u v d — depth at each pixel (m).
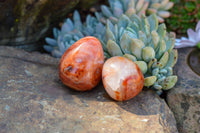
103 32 0.56
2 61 0.53
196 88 0.50
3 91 0.47
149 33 0.51
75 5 0.61
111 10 0.63
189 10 0.64
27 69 0.53
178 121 0.51
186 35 0.66
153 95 0.50
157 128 0.44
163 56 0.50
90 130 0.44
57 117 0.45
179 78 0.53
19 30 0.59
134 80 0.46
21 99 0.46
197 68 0.55
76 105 0.47
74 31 0.58
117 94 0.46
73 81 0.48
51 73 0.53
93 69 0.47
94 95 0.49
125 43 0.50
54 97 0.48
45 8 0.58
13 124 0.44
